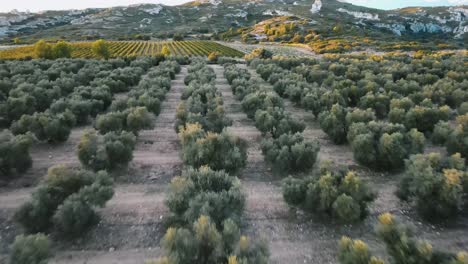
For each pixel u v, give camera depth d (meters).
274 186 10.35
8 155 10.33
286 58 45.19
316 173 9.59
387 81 24.59
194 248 5.75
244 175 11.13
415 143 11.68
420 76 27.30
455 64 34.22
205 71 33.06
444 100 20.06
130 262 6.71
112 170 10.98
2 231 7.65
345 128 14.82
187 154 10.89
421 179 8.48
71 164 11.71
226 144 11.00
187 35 122.62
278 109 16.73
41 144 13.68
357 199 8.05
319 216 8.51
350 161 12.55
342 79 28.14
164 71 33.22
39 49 47.38
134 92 20.80
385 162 11.36
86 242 7.28
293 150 11.18
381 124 13.12
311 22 136.25
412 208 9.05
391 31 161.12
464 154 12.07
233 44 94.62
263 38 110.50
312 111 19.16
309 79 31.45
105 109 20.08
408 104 17.55
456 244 7.50
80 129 16.06
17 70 27.44
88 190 7.75
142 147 13.79
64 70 31.02
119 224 8.02
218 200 7.46
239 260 5.18
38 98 18.55
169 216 8.42
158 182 10.47
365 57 50.25
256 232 7.86
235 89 25.17
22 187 9.90
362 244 5.68
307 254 7.08
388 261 6.52
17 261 5.69
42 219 7.41
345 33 110.69
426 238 7.72
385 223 6.35
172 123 17.73
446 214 8.19
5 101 17.86
